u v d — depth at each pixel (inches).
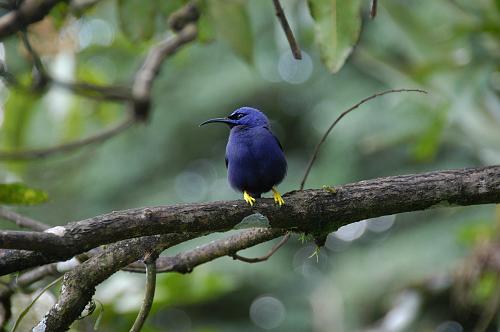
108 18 693.3
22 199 340.8
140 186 874.1
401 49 514.0
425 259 742.5
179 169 889.5
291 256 893.2
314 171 855.1
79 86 420.5
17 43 473.1
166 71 906.7
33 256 249.9
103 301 378.9
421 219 848.9
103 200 841.5
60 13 406.6
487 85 453.7
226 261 805.2
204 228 265.9
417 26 474.6
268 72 879.7
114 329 381.1
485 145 457.7
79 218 799.7
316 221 281.1
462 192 277.4
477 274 436.1
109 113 567.5
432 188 277.9
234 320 870.4
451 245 739.4
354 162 796.6
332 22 315.3
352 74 847.1
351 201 278.4
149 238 271.4
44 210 746.8
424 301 504.7
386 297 739.4
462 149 776.9
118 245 269.7
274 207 276.4
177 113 884.0
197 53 906.7
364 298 765.9
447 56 465.4
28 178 616.7
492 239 438.9
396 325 497.7
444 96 452.4
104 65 739.4
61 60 455.8
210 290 398.9
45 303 320.5
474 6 467.8
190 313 871.1
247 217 273.0
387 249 800.3
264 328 851.4
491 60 439.2
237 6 398.0
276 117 923.4
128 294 385.1
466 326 697.6
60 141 550.9
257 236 301.0
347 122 798.5
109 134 432.8
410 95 501.7
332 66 319.0
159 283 390.6
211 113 874.8
